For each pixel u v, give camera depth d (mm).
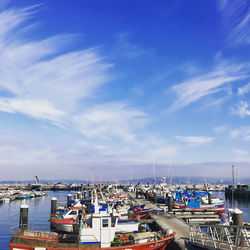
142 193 84875
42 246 22344
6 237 36688
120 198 67812
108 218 23438
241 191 99562
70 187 152875
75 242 23250
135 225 28516
